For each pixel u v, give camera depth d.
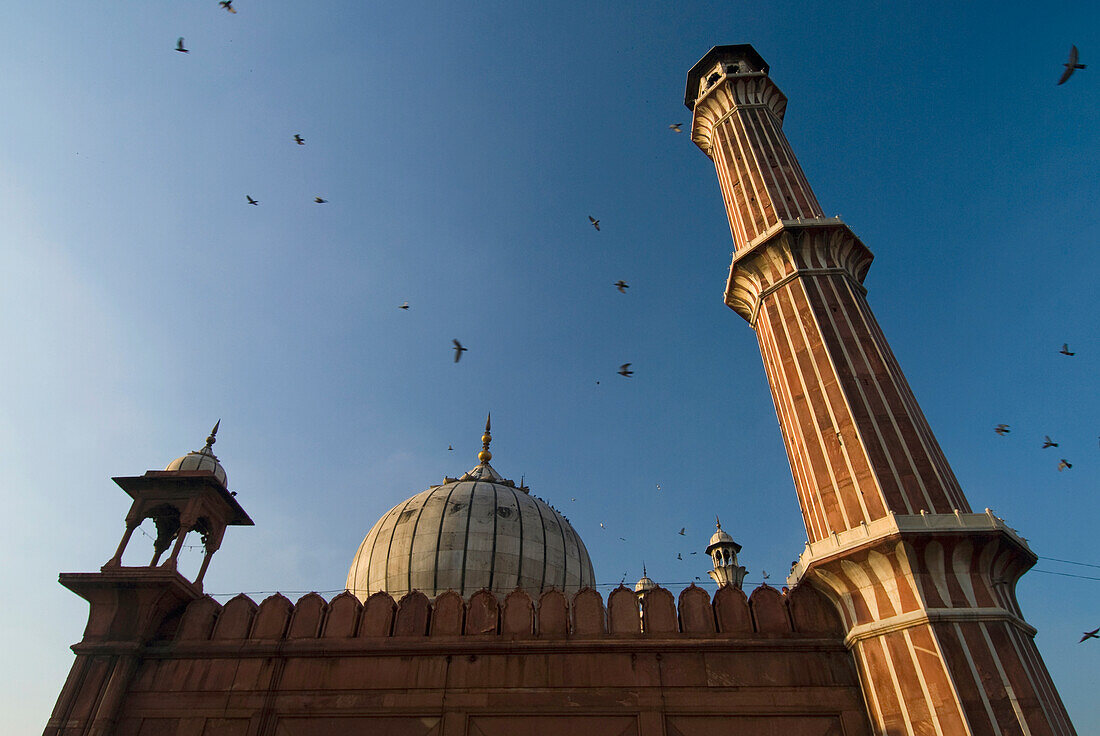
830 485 12.88
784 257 16.23
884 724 10.24
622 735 10.77
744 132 20.50
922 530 10.92
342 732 11.18
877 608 11.02
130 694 11.86
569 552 20.67
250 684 11.78
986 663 9.96
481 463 26.39
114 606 12.62
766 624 11.75
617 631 11.73
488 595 12.53
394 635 12.09
